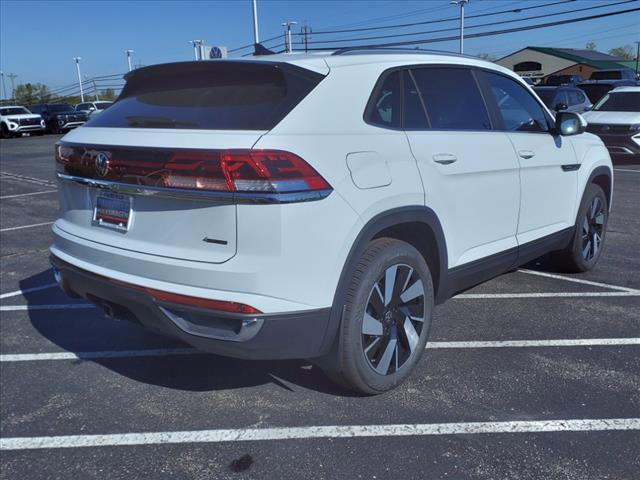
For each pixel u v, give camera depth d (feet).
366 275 10.18
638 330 14.20
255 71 10.16
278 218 8.84
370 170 10.09
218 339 9.18
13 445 10.21
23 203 35.22
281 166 8.87
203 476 9.25
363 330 10.36
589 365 12.44
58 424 10.83
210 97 10.23
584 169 16.94
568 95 54.49
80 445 10.18
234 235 8.94
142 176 9.53
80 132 11.17
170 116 10.11
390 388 11.28
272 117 9.34
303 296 9.29
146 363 13.25
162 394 11.82
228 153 8.77
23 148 82.33
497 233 13.62
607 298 16.40
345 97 10.25
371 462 9.42
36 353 13.88
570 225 16.80
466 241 12.64
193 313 9.18
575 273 18.62
